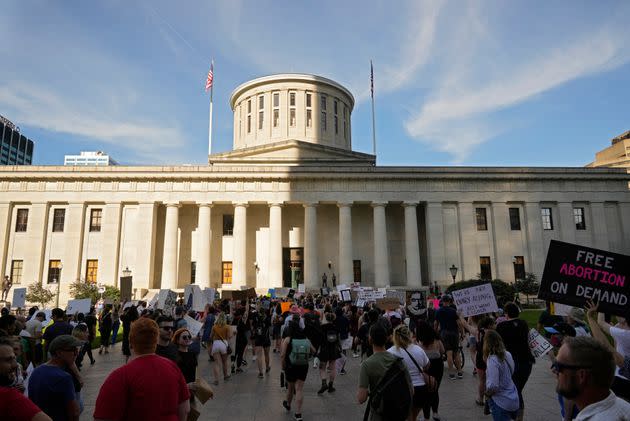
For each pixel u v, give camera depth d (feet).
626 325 24.45
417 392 28.55
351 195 182.09
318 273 190.39
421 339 34.35
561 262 26.13
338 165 197.88
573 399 12.79
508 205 189.16
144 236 173.27
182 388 18.29
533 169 188.34
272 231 177.37
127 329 57.47
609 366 12.32
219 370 51.67
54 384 20.75
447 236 184.14
